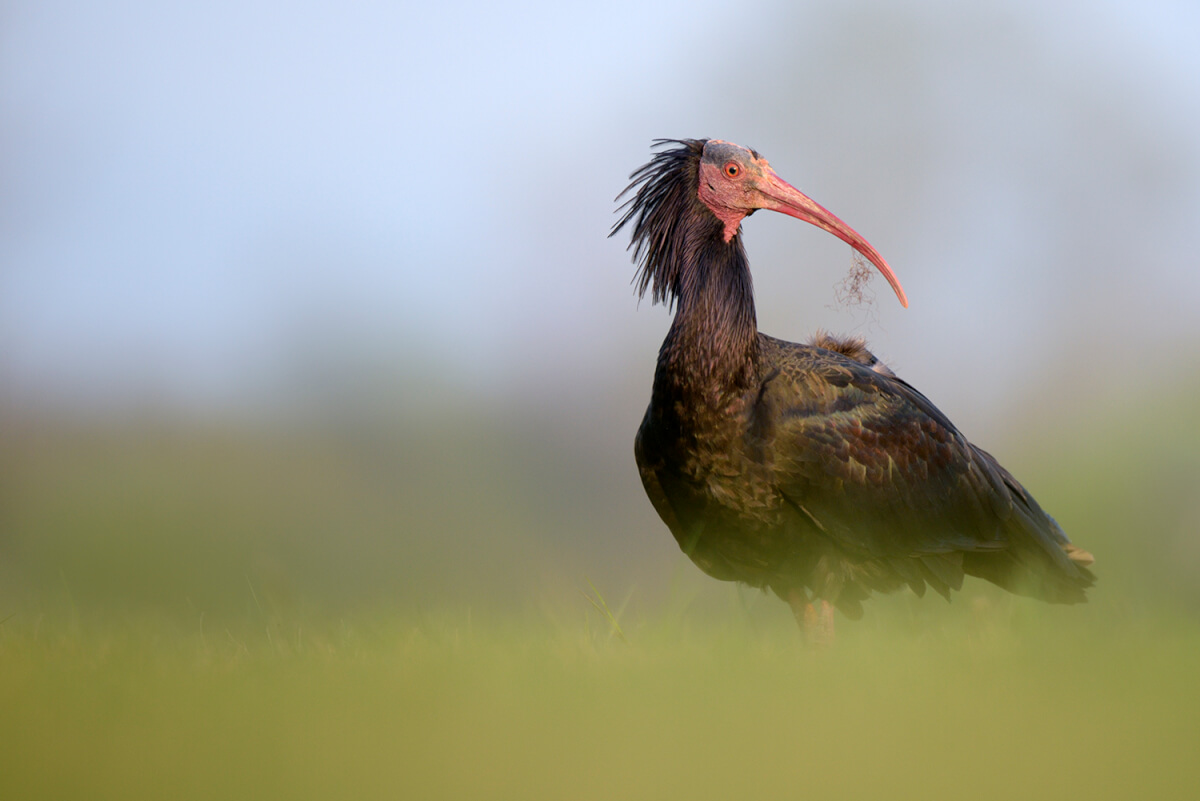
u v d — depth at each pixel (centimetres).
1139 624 1157
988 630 1163
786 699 664
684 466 1251
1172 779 491
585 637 1030
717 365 1220
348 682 750
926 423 1305
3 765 538
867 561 1302
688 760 530
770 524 1255
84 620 1272
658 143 1370
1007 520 1357
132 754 555
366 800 480
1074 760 518
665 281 1338
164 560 4338
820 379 1258
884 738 559
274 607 1319
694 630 1191
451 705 666
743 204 1300
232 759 543
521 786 495
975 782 487
